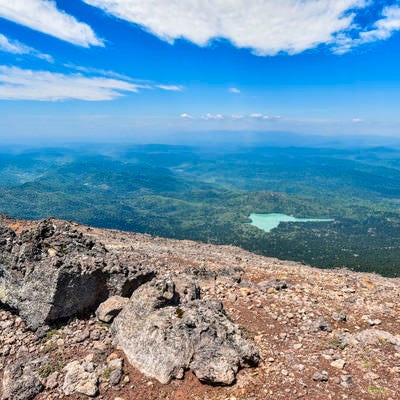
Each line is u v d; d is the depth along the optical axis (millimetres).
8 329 12305
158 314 11500
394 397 9305
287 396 9406
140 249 29891
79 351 11273
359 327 13953
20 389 9539
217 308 13492
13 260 13086
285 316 14836
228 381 9750
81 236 15172
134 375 10203
